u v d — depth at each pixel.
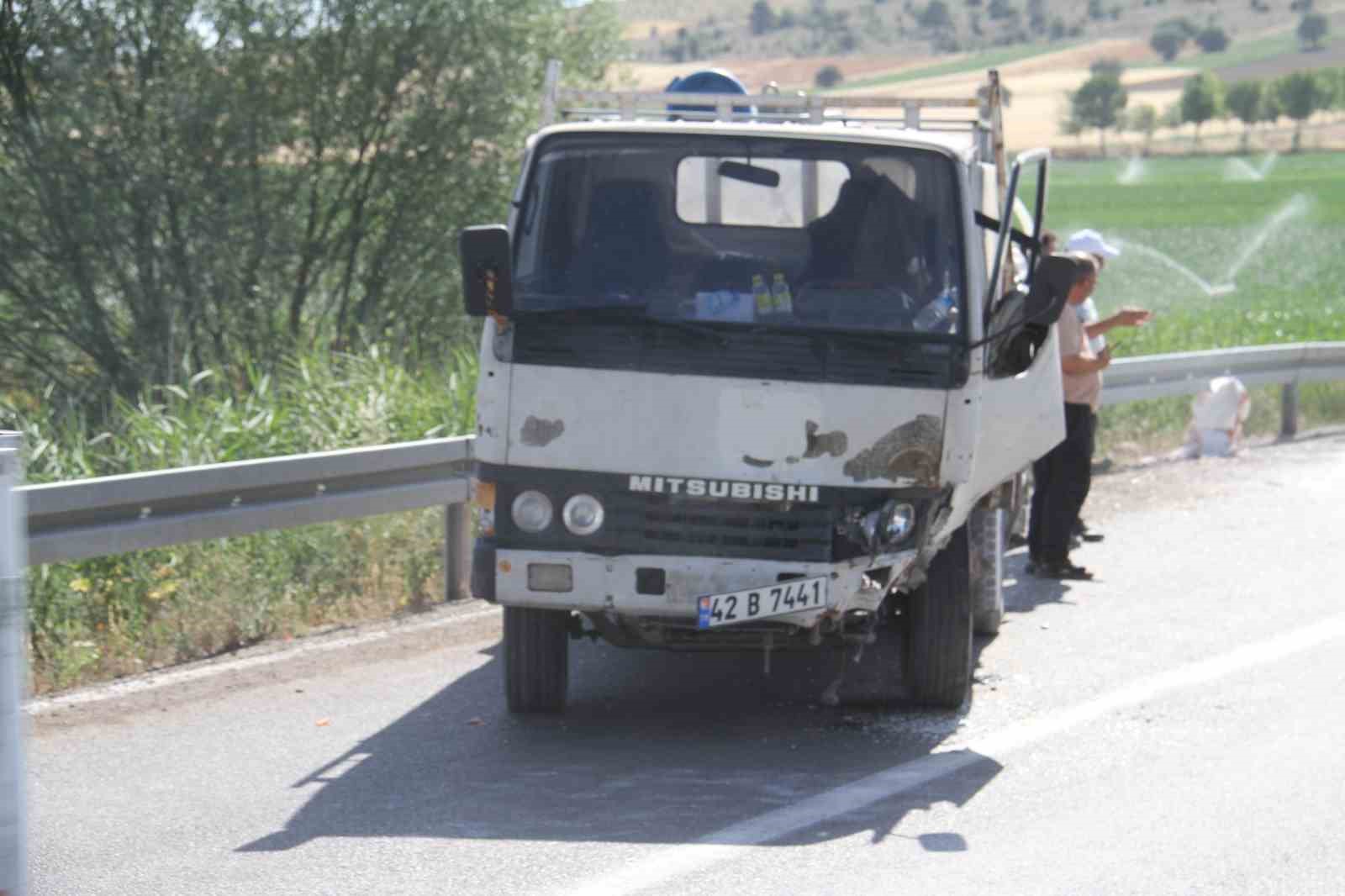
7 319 36.91
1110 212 149.75
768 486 12.23
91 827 10.67
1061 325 19.09
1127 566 20.11
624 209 12.76
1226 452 29.28
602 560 12.30
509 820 10.77
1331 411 34.53
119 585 16.55
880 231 12.62
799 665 15.49
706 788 11.52
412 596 18.03
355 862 9.94
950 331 12.34
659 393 12.25
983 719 13.42
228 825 10.72
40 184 35.75
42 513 14.34
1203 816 10.81
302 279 39.38
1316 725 13.02
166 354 36.19
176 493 15.41
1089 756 12.29
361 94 38.50
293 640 16.28
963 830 10.57
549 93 15.16
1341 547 20.97
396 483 17.59
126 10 36.25
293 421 22.16
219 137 37.31
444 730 13.13
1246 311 45.59
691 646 12.88
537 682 13.41
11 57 35.69
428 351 36.47
